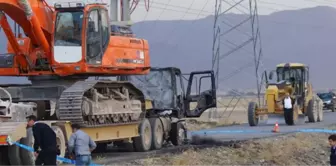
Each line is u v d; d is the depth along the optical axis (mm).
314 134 28906
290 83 37250
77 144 14039
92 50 19562
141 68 22359
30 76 20141
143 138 22672
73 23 19234
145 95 24000
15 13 18469
